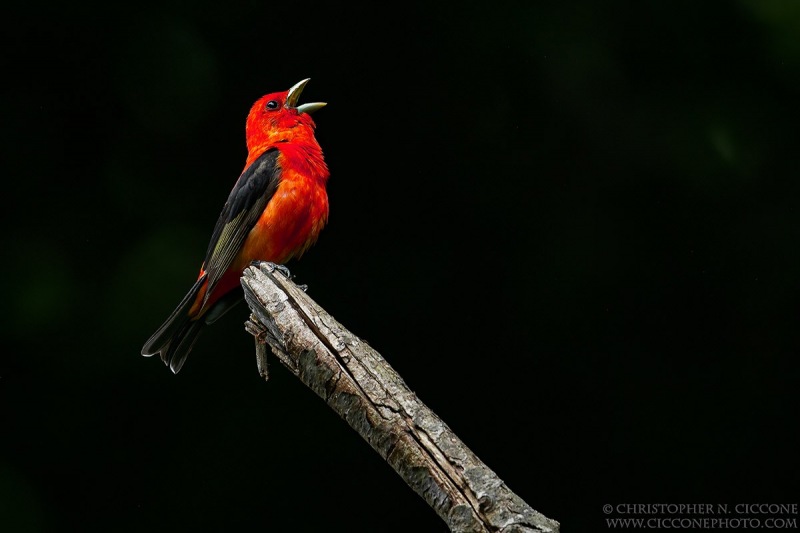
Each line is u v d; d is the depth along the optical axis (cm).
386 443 488
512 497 459
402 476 482
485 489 460
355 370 512
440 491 468
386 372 511
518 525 447
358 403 504
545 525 447
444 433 480
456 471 469
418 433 482
